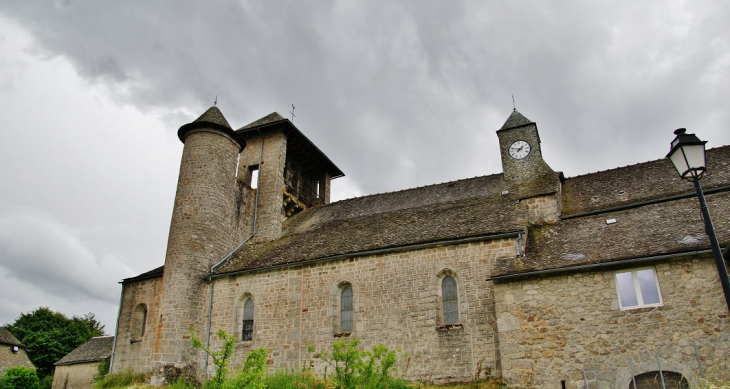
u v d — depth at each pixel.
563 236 17.33
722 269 8.96
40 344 51.69
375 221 22.92
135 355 21.56
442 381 16.77
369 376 12.64
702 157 9.75
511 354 14.59
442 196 24.11
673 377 12.93
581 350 13.95
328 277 20.12
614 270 14.46
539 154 23.58
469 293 17.55
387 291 18.84
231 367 20.28
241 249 24.78
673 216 16.45
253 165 28.45
